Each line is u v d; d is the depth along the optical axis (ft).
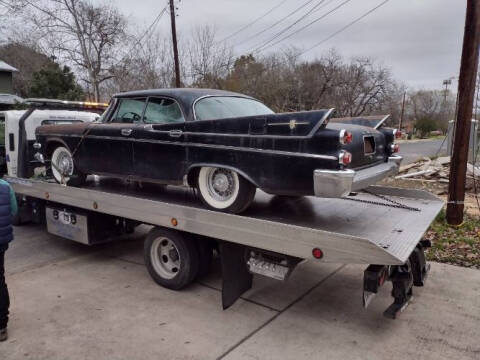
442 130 230.07
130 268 17.66
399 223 13.33
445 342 11.52
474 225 22.45
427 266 14.90
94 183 20.27
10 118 23.34
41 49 86.63
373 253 9.86
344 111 135.44
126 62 86.58
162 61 82.74
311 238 10.72
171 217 13.89
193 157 14.02
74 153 18.85
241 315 13.20
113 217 18.78
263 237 11.62
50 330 12.30
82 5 86.02
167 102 15.51
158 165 15.24
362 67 139.03
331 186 10.82
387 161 14.89
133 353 11.05
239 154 12.78
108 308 13.73
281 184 12.00
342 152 10.79
